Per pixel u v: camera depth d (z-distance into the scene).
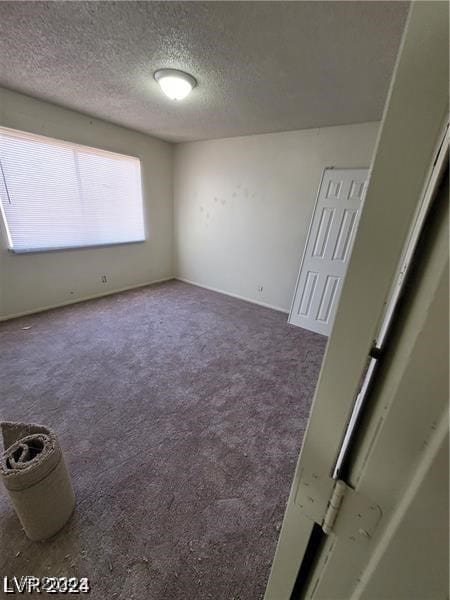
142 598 0.99
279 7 1.27
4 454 1.07
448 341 0.23
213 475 1.45
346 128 2.89
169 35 1.54
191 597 1.00
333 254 3.12
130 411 1.87
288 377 2.35
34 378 2.15
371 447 0.32
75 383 2.12
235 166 3.82
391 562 0.30
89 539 1.14
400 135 0.25
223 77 1.97
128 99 2.55
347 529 0.36
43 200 3.06
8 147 2.68
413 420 0.26
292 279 3.71
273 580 0.55
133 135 3.72
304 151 3.22
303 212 3.41
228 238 4.19
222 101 2.44
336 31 1.41
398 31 1.38
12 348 2.54
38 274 3.23
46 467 1.05
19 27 1.51
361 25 1.35
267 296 4.00
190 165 4.27
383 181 0.27
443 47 0.22
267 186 3.61
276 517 1.27
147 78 2.09
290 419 1.88
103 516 1.23
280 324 3.43
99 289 3.96
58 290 3.47
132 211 4.06
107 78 2.13
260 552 1.13
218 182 4.05
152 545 1.14
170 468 1.48
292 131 3.24
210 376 2.31
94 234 3.66
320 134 3.06
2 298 2.99
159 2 1.29
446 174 0.25
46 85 2.33
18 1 1.32
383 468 0.30
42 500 1.05
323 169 3.11
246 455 1.58
